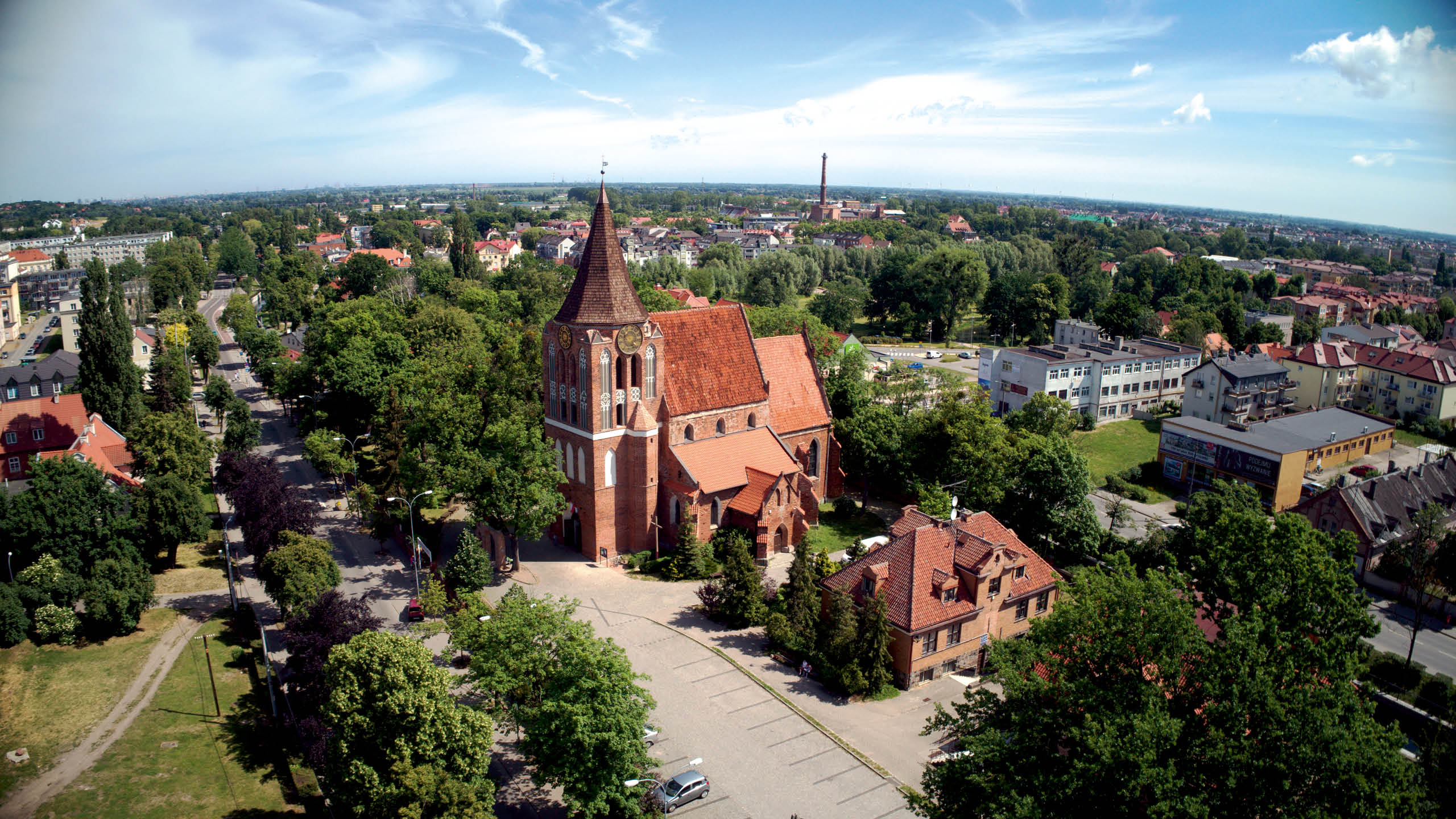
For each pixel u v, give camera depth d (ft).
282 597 205.36
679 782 158.40
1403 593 254.88
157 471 297.74
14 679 193.26
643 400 257.14
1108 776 113.50
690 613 231.09
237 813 151.53
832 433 312.71
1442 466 307.17
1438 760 124.88
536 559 262.47
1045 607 226.58
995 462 274.98
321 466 331.36
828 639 202.39
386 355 383.45
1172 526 296.92
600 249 247.29
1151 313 636.48
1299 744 109.29
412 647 142.92
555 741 147.64
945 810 129.49
